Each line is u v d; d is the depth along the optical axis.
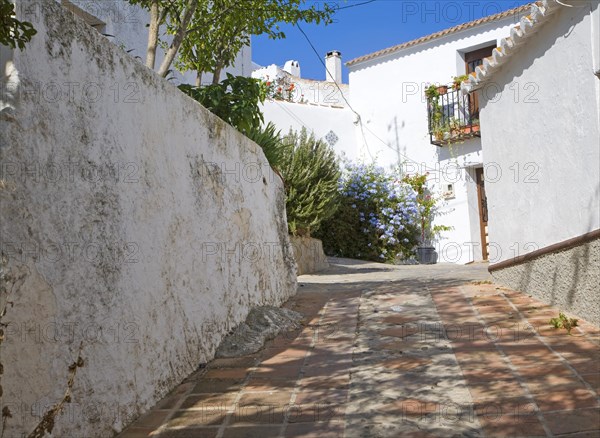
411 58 15.23
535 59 5.91
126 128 3.78
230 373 4.41
